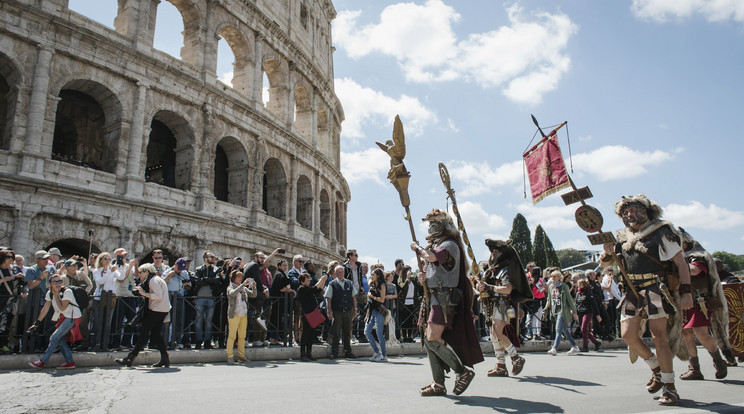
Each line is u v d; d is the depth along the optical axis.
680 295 6.91
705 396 6.98
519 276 9.43
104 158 26.20
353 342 17.92
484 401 6.44
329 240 47.66
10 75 22.83
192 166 29.28
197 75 30.31
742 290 11.58
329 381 8.86
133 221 25.19
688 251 10.03
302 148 40.44
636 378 9.06
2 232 20.81
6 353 12.02
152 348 13.50
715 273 9.77
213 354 13.23
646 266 6.96
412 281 17.77
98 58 25.09
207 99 30.45
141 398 7.00
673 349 6.88
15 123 21.92
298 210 42.41
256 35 35.88
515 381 8.65
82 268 14.70
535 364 11.98
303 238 39.47
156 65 27.38
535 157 11.00
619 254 7.40
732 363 10.73
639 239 7.04
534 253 70.44
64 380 9.23
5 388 8.15
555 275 15.72
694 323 9.11
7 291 12.45
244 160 33.78
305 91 44.12
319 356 14.46
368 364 12.55
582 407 6.00
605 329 18.17
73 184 23.34
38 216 21.94
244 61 35.06
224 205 30.88
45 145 22.64
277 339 15.45
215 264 16.33
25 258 21.06
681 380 9.04
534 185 10.95
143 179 26.05
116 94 25.89
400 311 17.20
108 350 12.85
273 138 36.31
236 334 13.31
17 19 22.39
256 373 10.44
